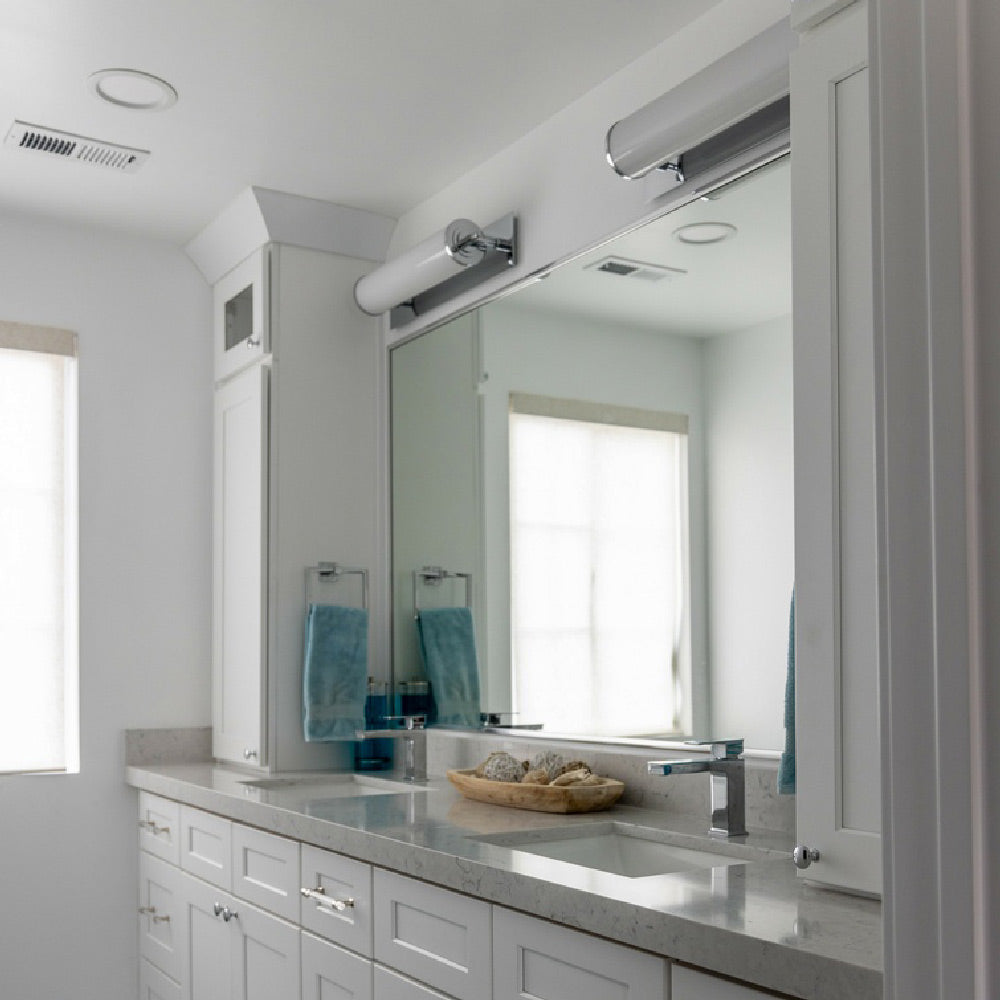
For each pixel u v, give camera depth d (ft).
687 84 6.45
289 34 7.57
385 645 10.72
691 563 7.26
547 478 8.65
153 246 11.45
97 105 8.58
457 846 5.96
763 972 3.83
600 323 8.16
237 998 8.35
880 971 3.43
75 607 10.79
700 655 7.16
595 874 5.08
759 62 5.98
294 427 10.48
